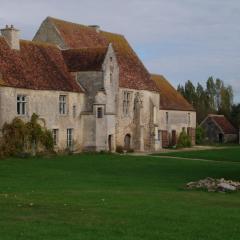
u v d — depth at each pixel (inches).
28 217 633.0
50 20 2322.8
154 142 2549.2
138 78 2488.9
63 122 2047.2
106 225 594.6
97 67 2129.7
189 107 3169.3
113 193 876.6
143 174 1338.6
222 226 605.9
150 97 2549.2
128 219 633.6
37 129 1900.8
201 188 960.3
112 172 1378.0
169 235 552.7
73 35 2367.1
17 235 535.2
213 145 3373.5
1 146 1786.4
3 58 1895.9
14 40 1982.0
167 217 652.7
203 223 620.4
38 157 1820.9
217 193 914.7
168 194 882.8
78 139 2122.3
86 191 911.0
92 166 1537.9
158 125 2691.9
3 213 655.8
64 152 2028.8
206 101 5423.2
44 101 1963.6
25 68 1953.7
